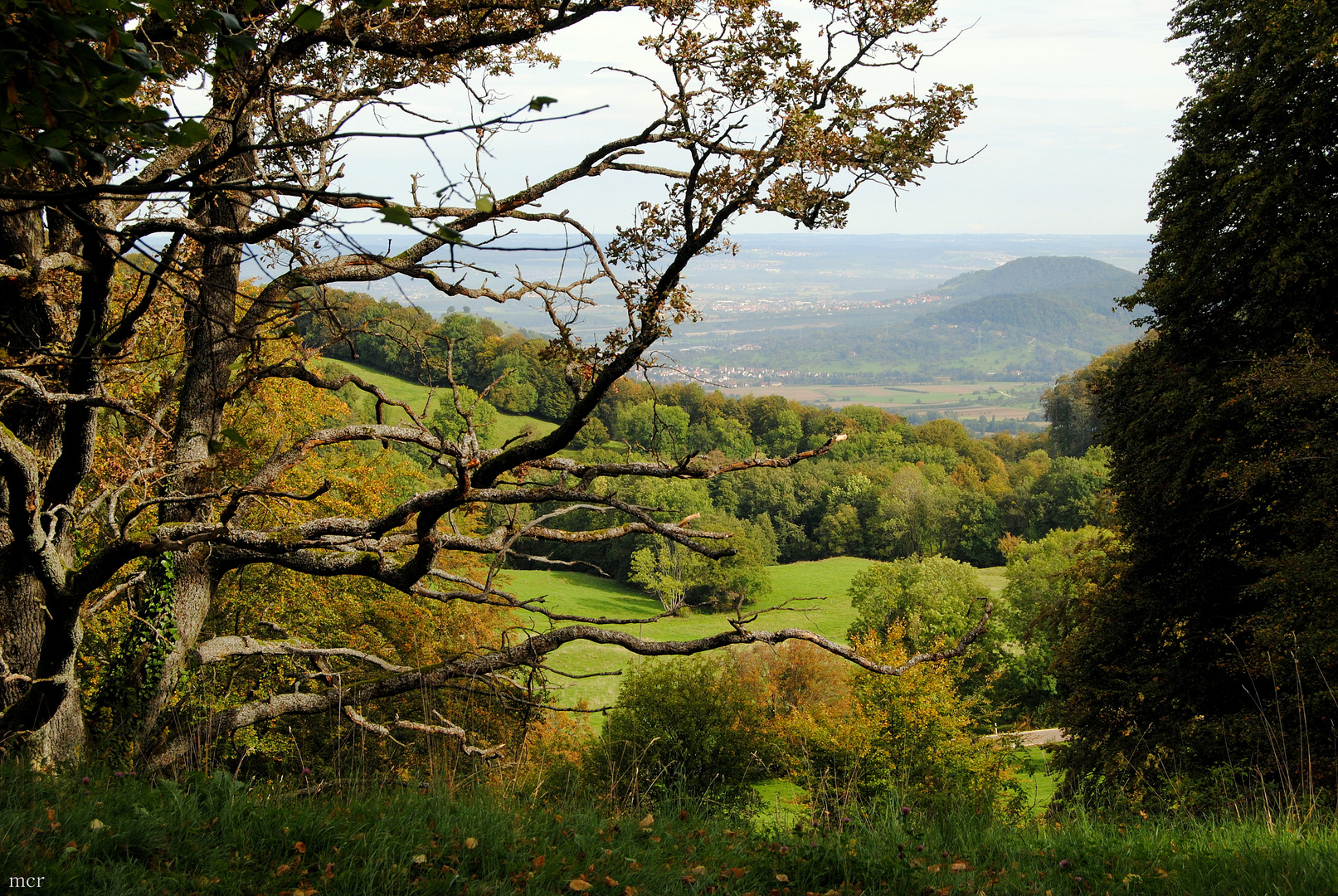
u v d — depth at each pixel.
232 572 15.45
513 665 7.46
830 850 4.20
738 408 116.75
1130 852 4.32
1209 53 16.77
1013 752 22.58
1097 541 18.39
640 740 15.95
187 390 8.17
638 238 6.00
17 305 6.56
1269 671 11.28
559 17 7.07
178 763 7.00
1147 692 14.31
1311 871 3.79
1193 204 15.96
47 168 4.63
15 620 6.84
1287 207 14.16
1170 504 14.48
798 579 71.19
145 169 5.75
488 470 6.54
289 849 3.80
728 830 4.79
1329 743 9.97
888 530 84.38
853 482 90.25
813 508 90.56
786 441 108.94
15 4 2.28
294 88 6.10
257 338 7.58
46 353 5.90
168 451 8.10
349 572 7.42
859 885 3.89
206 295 7.82
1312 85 14.06
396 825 4.08
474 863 3.82
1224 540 15.05
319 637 16.69
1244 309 15.34
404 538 7.41
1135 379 16.34
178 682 7.85
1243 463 12.89
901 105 6.14
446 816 4.25
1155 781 10.61
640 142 6.94
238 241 4.88
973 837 4.69
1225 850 4.29
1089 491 75.62
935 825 4.87
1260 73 15.09
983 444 128.25
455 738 7.68
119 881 3.22
